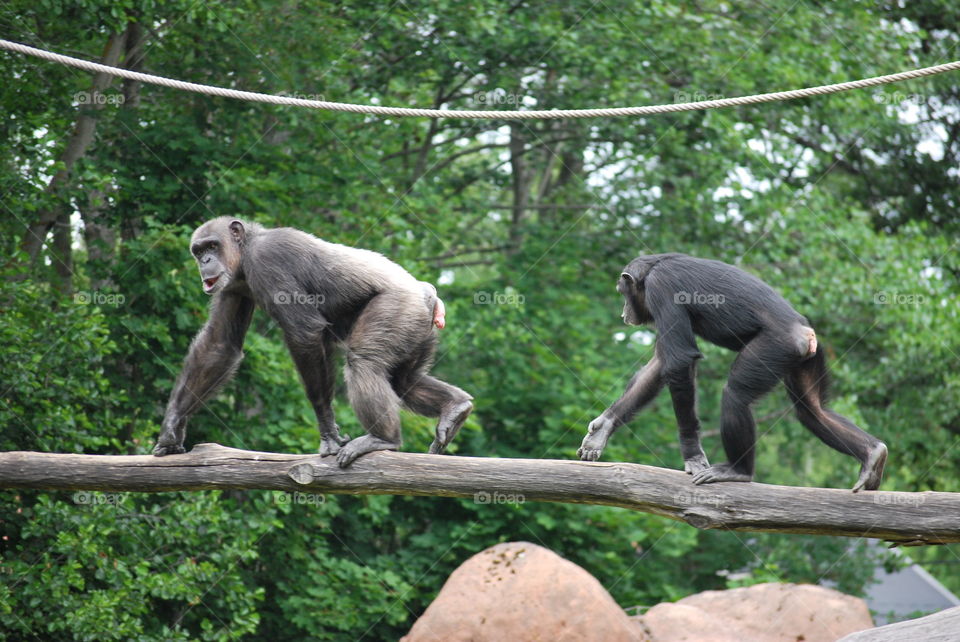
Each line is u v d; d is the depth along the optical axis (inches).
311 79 661.9
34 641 471.8
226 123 652.7
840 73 743.1
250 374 592.1
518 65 761.6
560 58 740.7
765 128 788.6
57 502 470.9
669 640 502.6
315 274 330.3
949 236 868.0
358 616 599.8
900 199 887.1
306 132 671.8
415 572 646.5
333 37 664.4
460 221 788.0
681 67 767.1
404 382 350.3
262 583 635.5
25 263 509.4
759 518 295.1
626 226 788.6
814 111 783.1
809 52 744.3
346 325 338.6
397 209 675.4
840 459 822.5
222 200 614.9
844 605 516.4
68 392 489.7
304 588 617.3
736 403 309.1
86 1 539.8
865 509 291.7
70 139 594.6
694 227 790.5
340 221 687.1
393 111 355.3
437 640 493.0
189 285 574.2
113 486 320.8
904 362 782.5
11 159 527.5
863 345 828.6
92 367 532.1
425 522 705.6
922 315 718.5
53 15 561.6
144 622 539.8
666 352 318.3
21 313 483.2
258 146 640.4
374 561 665.0
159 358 569.9
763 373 309.7
